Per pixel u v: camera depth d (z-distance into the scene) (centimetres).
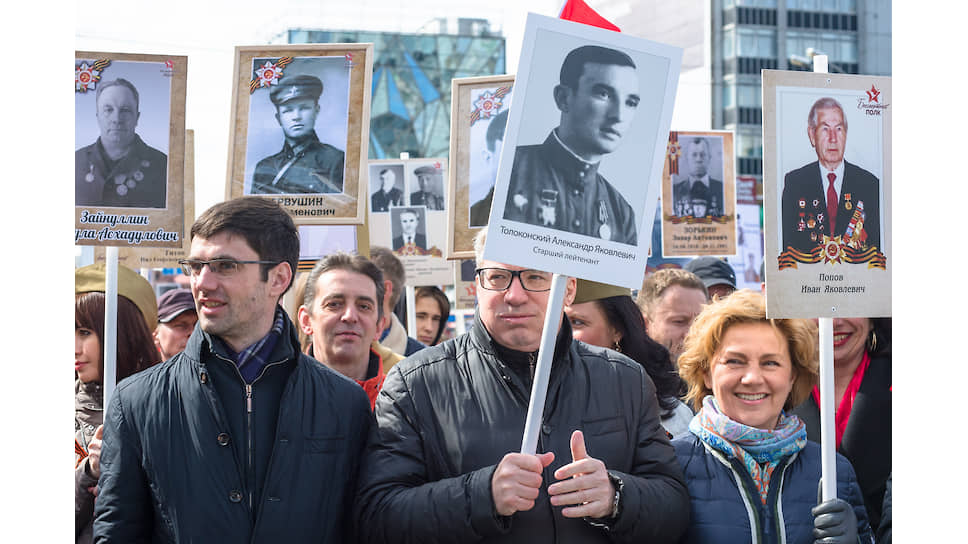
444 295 707
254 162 399
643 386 323
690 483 322
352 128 397
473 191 436
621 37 298
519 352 310
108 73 374
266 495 291
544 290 309
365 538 296
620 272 294
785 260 330
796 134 336
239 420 295
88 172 371
